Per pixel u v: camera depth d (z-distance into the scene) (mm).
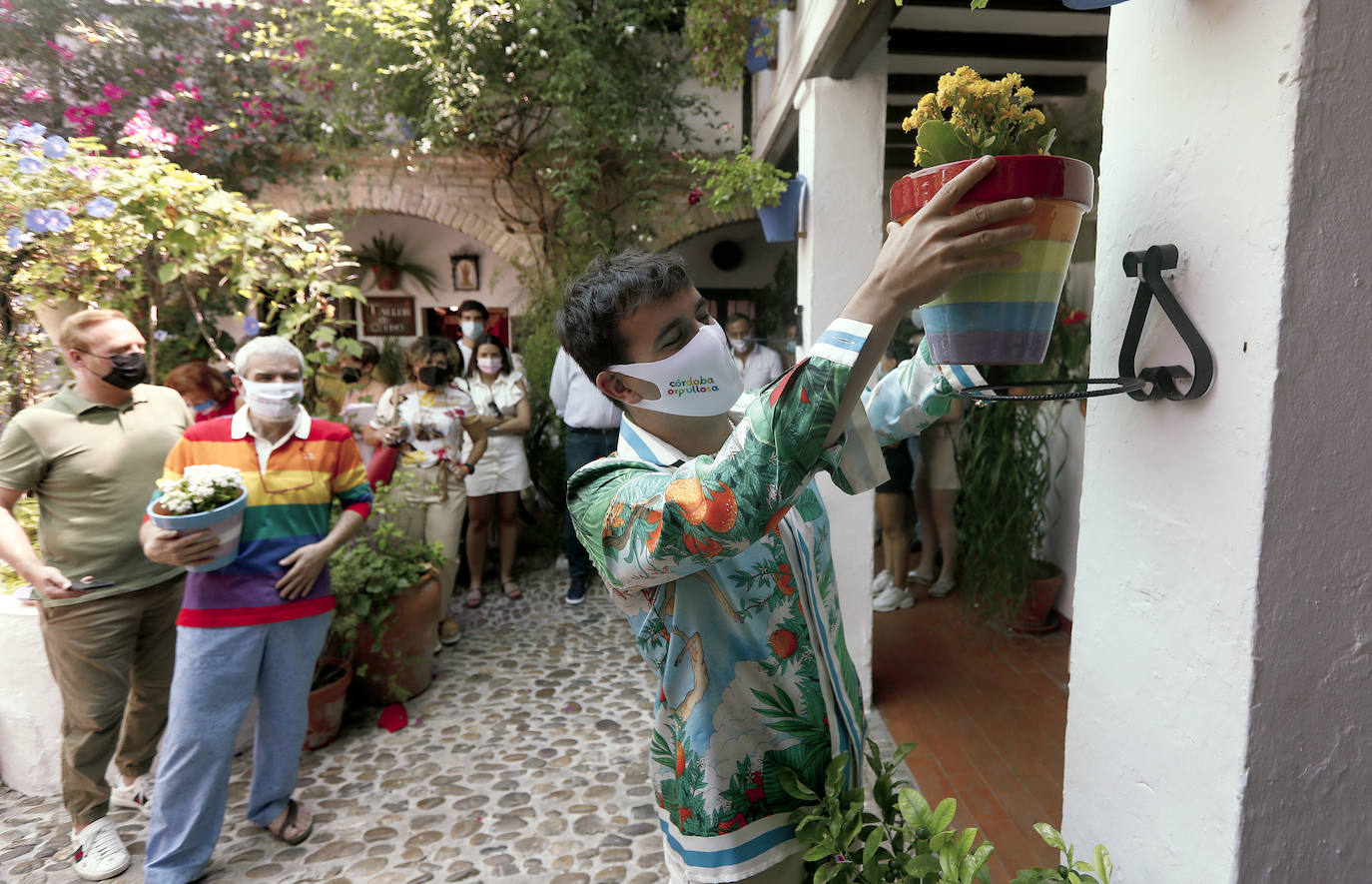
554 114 5707
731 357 1116
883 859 1158
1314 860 816
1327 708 793
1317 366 744
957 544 4406
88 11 5125
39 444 2293
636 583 935
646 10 5480
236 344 5004
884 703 3232
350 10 4867
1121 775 1000
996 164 716
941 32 3066
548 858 2398
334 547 2443
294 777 2504
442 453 4082
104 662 2387
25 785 2811
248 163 5660
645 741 3111
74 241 2945
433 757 3004
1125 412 973
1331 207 728
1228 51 782
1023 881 1009
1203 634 842
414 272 7555
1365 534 778
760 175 3121
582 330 1062
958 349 814
